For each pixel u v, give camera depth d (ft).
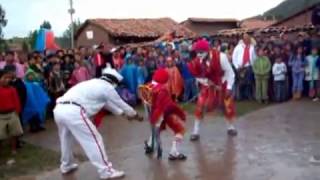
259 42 50.49
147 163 26.45
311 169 23.86
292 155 26.55
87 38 107.24
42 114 37.40
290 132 32.17
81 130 23.47
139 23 106.93
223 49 48.52
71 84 43.32
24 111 36.14
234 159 26.30
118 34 99.35
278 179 22.54
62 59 44.34
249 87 47.39
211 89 31.37
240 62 47.06
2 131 28.58
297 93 46.21
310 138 30.25
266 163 25.25
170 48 51.44
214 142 30.37
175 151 26.78
